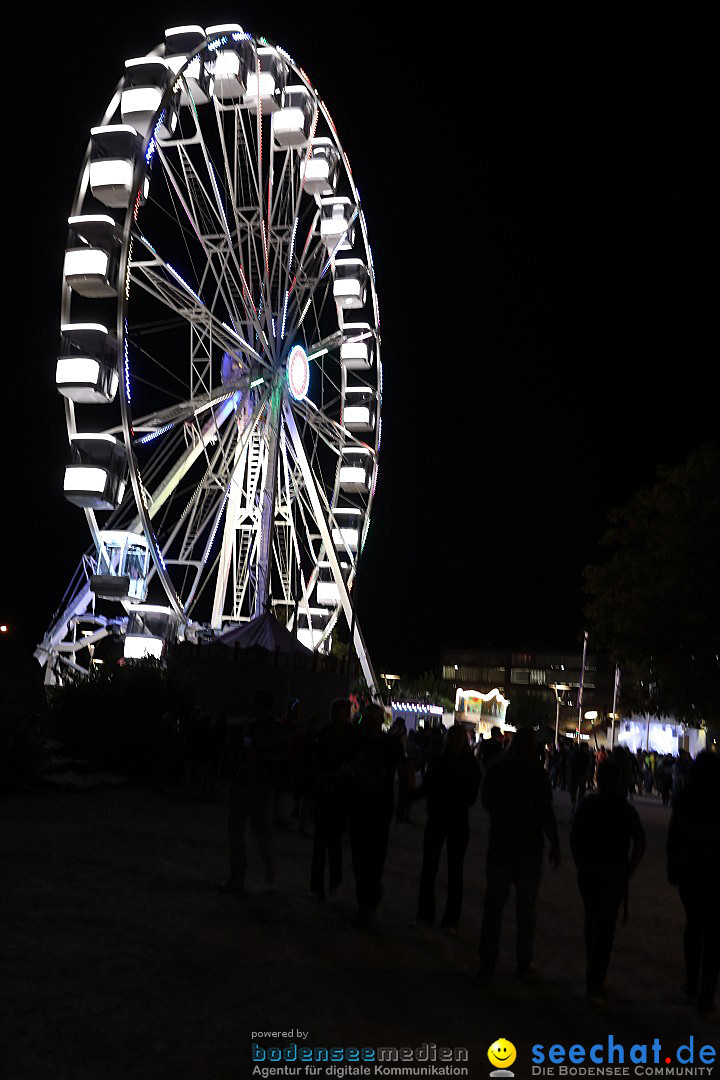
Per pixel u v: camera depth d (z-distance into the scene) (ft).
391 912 35.86
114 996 22.26
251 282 114.83
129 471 94.17
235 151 116.57
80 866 38.29
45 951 25.53
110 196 94.27
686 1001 26.66
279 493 121.60
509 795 27.25
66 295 94.68
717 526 109.09
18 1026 19.85
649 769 151.64
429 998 24.56
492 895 26.71
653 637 109.50
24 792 63.77
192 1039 19.97
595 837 25.55
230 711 101.76
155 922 29.89
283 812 69.46
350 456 135.74
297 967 26.18
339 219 132.26
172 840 48.24
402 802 35.88
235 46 113.39
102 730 82.74
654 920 39.81
